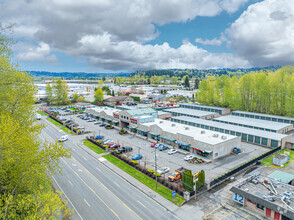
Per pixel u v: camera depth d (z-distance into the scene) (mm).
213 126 79375
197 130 66250
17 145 21859
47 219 25078
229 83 135500
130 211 32469
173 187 38688
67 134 79625
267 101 105188
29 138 25469
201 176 38250
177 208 33312
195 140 56875
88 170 47438
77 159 54031
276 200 30953
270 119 92625
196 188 37531
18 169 22188
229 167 48406
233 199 35156
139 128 77250
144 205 34156
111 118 94812
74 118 111625
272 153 57562
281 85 98250
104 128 88875
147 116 82875
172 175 43062
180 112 110062
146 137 73125
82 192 37969
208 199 35938
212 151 52250
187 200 35375
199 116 100312
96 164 51000
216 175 44250
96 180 42688
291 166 49375
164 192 38094
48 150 26078
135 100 178500
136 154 56969
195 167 48531
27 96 32438
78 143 67875
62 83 159375
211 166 49094
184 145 59156
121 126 88812
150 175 44000
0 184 22484
